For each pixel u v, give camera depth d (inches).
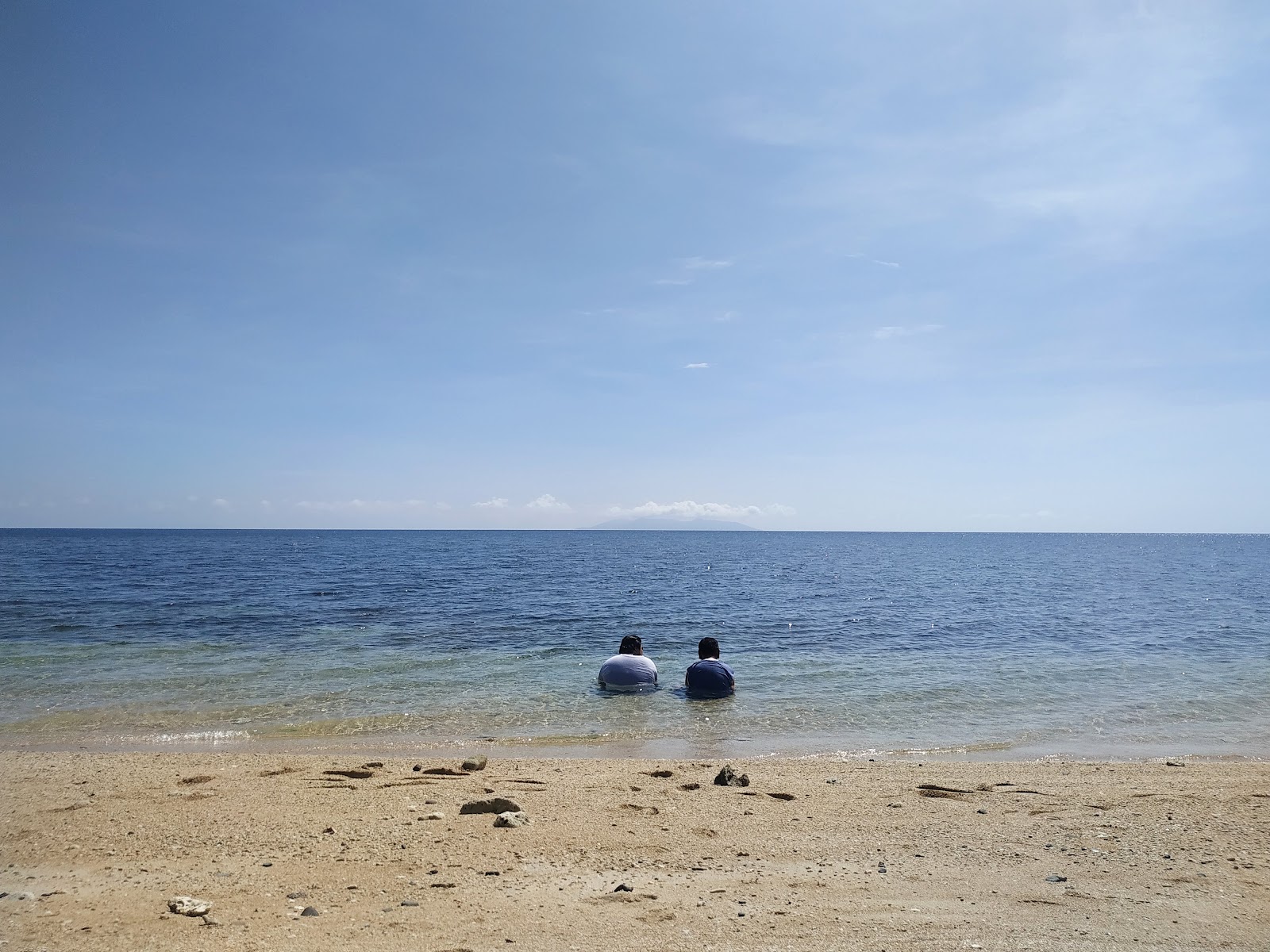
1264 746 477.4
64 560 2696.9
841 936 197.3
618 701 595.2
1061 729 516.7
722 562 3208.7
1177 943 193.8
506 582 1887.3
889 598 1537.9
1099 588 1868.8
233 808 323.0
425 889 230.1
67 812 316.8
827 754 451.5
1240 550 5728.3
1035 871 250.8
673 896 226.5
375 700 589.9
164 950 184.4
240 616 1112.8
